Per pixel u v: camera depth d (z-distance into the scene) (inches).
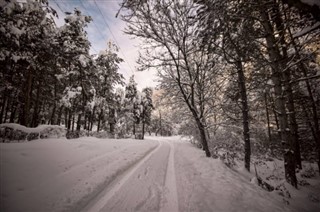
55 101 745.0
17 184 142.5
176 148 593.3
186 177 229.3
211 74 438.9
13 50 386.0
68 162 223.0
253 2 173.0
